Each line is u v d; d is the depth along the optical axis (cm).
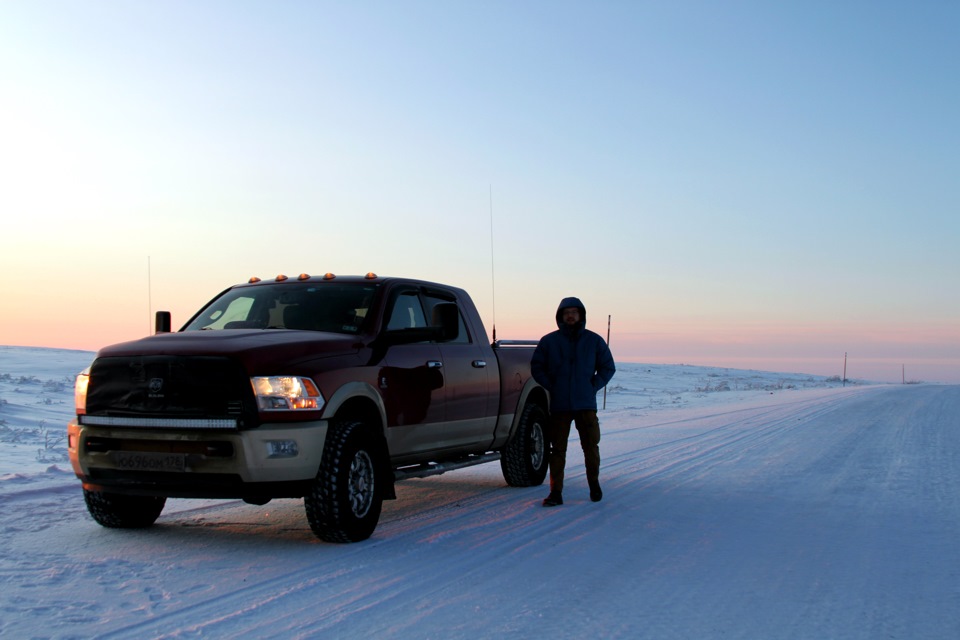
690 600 493
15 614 446
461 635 426
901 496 873
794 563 586
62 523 696
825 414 2122
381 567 564
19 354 4906
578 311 837
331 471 617
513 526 718
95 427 626
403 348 732
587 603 485
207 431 590
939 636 434
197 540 645
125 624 433
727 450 1313
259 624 438
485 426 866
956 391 3672
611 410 2484
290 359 615
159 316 775
